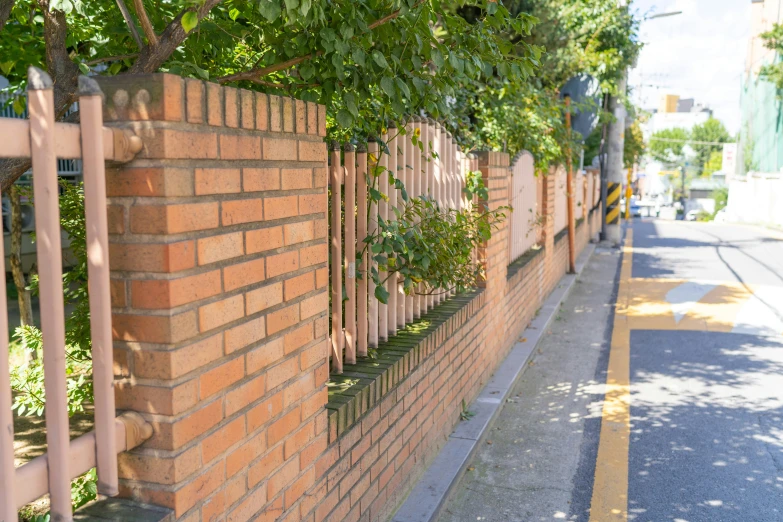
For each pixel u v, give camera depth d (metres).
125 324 1.75
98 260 1.60
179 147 1.73
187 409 1.80
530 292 8.26
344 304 3.43
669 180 90.12
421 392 3.92
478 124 7.94
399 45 2.96
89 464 1.65
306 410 2.47
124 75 1.69
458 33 3.00
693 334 8.27
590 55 11.54
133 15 3.00
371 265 3.66
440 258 4.16
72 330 2.98
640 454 4.68
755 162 43.00
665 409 5.58
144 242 1.71
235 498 2.04
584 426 5.18
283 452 2.31
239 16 3.33
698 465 4.50
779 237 23.17
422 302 4.56
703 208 70.81
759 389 6.12
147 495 1.79
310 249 2.44
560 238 11.75
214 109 1.86
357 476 2.99
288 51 2.85
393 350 3.68
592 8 12.07
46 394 1.54
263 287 2.13
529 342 7.30
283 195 2.23
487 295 5.72
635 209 58.34
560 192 12.92
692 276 13.38
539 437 4.95
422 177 4.33
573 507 3.92
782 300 10.57
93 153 1.57
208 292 1.86
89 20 3.26
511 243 7.47
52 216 1.49
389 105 3.30
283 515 2.33
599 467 4.45
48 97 1.46
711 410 5.56
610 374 6.56
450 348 4.54
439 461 4.18
